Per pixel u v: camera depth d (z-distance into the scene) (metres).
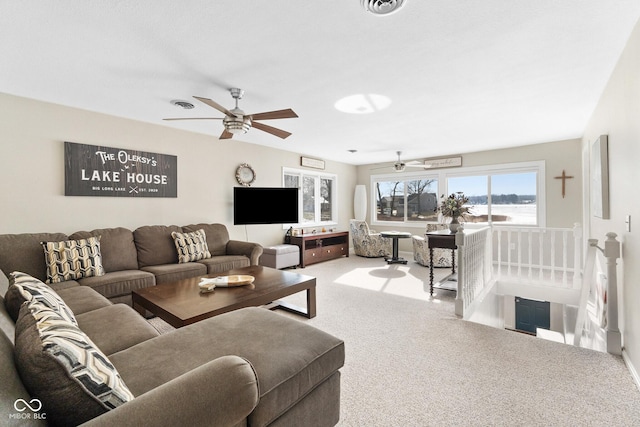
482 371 2.06
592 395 1.80
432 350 2.36
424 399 1.77
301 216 6.30
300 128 4.20
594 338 2.97
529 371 2.06
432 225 5.77
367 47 2.10
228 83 2.69
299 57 2.24
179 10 1.71
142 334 1.65
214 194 4.73
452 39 2.01
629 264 2.10
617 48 2.12
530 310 5.04
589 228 4.00
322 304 3.47
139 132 3.87
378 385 1.91
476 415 1.64
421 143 5.16
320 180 6.81
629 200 2.07
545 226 5.12
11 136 2.97
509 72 2.49
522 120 3.81
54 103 3.20
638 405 1.70
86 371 0.83
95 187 3.49
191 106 3.29
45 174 3.16
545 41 2.04
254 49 2.13
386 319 3.01
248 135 4.64
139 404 0.79
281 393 1.20
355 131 4.36
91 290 2.42
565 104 3.23
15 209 2.99
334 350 1.46
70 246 2.89
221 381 0.92
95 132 3.49
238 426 1.07
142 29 1.89
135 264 3.51
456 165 6.08
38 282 1.56
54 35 1.95
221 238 4.40
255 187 5.06
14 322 1.35
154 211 4.03
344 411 1.67
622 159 2.23
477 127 4.13
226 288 2.60
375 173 7.41
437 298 3.68
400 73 2.50
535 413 1.65
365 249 6.53
